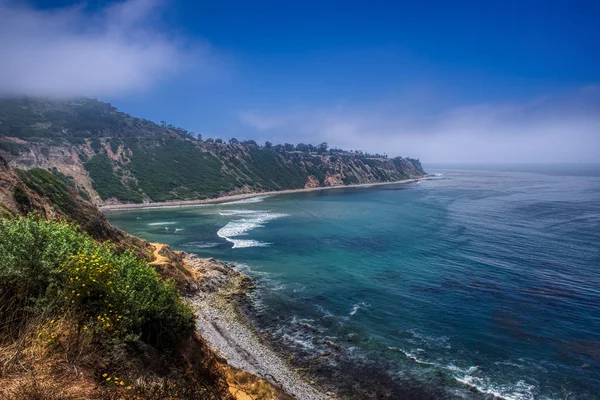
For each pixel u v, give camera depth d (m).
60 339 6.60
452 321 26.36
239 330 24.62
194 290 30.44
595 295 31.14
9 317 6.66
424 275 37.03
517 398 17.77
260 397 15.06
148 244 34.66
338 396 17.94
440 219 72.19
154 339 10.34
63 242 9.34
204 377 11.49
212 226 68.12
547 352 22.09
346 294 31.81
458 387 18.67
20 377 5.38
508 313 27.64
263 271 38.91
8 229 8.55
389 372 20.00
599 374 19.80
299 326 25.50
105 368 6.71
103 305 8.57
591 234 55.59
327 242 52.59
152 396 6.61
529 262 41.22
